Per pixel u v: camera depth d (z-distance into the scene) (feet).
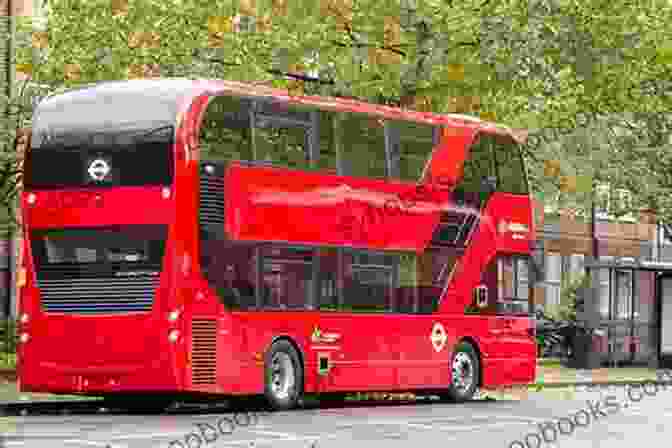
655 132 195.62
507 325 121.80
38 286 96.58
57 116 97.09
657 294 179.63
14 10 161.27
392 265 110.93
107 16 135.33
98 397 109.91
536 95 141.08
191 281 94.63
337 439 75.66
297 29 140.77
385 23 140.77
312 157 104.22
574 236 238.27
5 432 77.66
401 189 111.55
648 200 200.54
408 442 74.02
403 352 111.86
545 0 143.84
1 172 138.21
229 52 136.98
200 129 95.50
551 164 159.74
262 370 99.91
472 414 99.19
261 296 99.76
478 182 118.83
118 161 95.09
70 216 95.81
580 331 176.86
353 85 140.97
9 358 139.13
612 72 155.02
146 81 96.94
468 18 138.41
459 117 118.01
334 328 105.70
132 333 94.43
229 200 97.35
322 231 104.78
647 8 160.25
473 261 118.42
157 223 94.17
